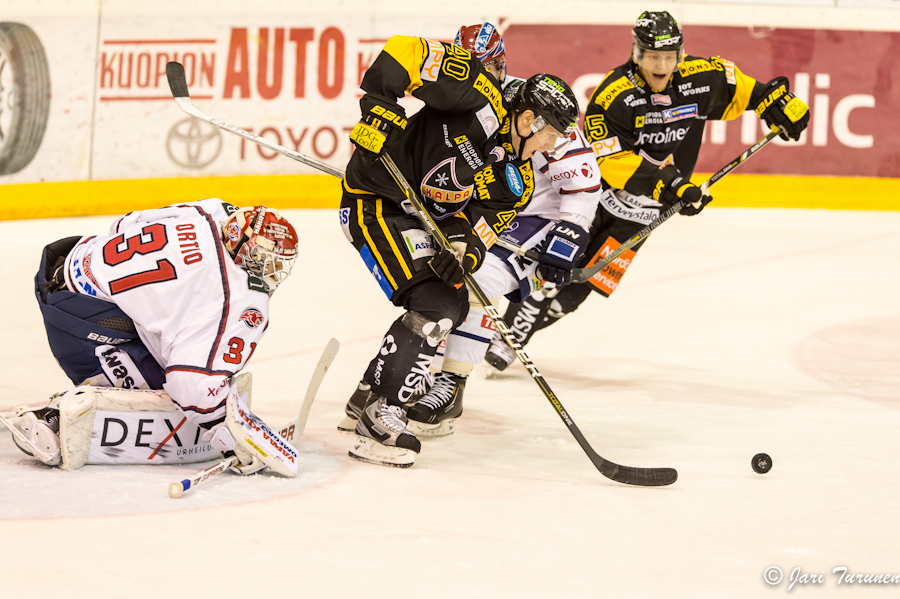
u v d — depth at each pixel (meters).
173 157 34.59
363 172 11.55
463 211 12.34
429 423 12.74
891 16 35.12
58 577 7.52
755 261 27.59
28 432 10.60
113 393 10.70
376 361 11.58
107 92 34.19
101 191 34.34
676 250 29.14
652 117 16.02
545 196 13.40
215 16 34.44
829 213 35.22
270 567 7.90
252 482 10.41
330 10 34.94
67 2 33.69
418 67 10.88
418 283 11.44
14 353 17.09
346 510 9.55
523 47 35.91
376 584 7.62
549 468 11.55
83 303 10.87
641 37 15.30
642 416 14.14
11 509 9.11
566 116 11.34
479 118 11.21
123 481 10.23
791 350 18.55
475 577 7.83
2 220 33.41
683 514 9.68
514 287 13.30
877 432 13.21
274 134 35.00
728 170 16.58
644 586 7.75
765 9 35.38
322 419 13.62
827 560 8.41
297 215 34.44
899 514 9.74
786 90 16.72
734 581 7.90
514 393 15.68
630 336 19.81
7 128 33.25
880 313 21.67
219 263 10.52
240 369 10.58
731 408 14.58
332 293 23.44
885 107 35.47
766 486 10.73
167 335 10.45
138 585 7.43
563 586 7.70
